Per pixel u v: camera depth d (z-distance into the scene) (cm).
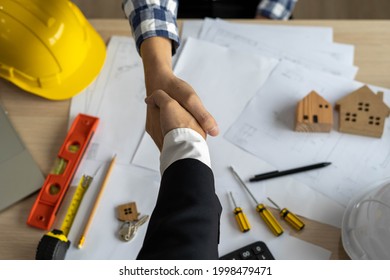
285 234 63
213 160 70
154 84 62
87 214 67
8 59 73
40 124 75
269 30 83
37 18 71
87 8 155
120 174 70
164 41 67
